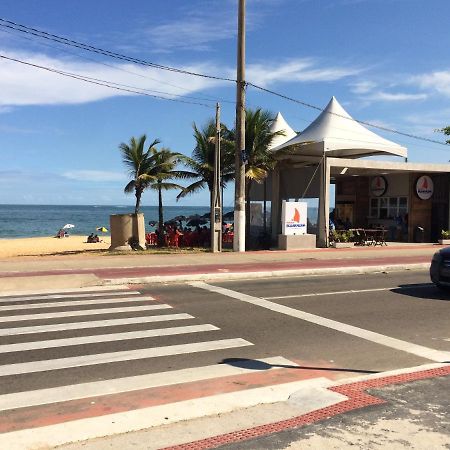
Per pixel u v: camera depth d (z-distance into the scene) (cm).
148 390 540
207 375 589
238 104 2009
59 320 862
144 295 1127
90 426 446
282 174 2667
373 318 899
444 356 670
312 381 571
